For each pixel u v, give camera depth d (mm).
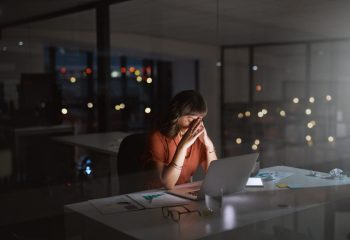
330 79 7055
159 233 1486
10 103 5539
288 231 1743
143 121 7621
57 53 6656
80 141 3912
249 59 8469
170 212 1700
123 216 1683
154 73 8234
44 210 3564
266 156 6266
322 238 1896
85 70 6668
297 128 7422
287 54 7953
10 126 5301
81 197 3809
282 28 6195
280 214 1709
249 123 8461
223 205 1827
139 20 5699
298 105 7508
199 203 1857
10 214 3436
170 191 2047
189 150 2307
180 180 2264
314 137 7090
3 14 5676
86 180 3934
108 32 4930
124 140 2443
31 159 4879
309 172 2471
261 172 2461
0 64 6176
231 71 9008
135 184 2295
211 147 2340
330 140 6844
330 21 5562
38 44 6559
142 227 1550
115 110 7336
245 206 1811
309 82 7316
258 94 8461
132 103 7777
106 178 3795
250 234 1606
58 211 3547
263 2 4473
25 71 6410
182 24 6078
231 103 8875
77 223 1751
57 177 4324
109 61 5004
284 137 7566
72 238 1790
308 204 1846
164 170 2090
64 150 4605
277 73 8117
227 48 8719
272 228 1681
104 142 3834
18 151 5055
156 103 8156
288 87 7875
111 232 1558
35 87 5570
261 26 6094
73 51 6664
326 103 7047
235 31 6633
